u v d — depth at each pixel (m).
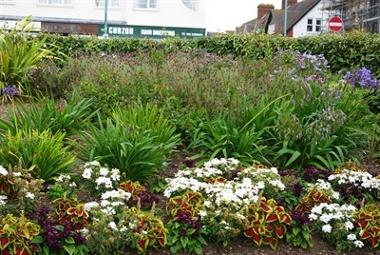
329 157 6.26
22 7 33.97
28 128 6.16
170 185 5.19
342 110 6.94
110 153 5.56
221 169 5.66
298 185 5.42
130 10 34.84
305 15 47.28
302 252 4.75
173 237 4.62
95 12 34.75
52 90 9.20
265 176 5.36
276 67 8.99
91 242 4.33
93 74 8.54
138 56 10.77
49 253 4.29
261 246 4.76
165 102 7.16
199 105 7.06
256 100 7.04
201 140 6.43
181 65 8.92
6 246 4.15
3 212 4.57
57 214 4.63
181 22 35.06
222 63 9.60
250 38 13.40
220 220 4.68
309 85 7.24
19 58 9.80
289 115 6.36
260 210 4.79
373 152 6.85
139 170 5.56
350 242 4.77
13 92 9.03
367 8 37.50
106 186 5.07
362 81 8.86
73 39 13.70
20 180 4.79
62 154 5.55
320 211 4.92
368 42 11.70
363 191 5.64
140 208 4.95
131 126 5.92
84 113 7.11
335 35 12.41
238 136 6.21
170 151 6.19
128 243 4.46
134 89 7.56
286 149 6.17
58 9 34.47
